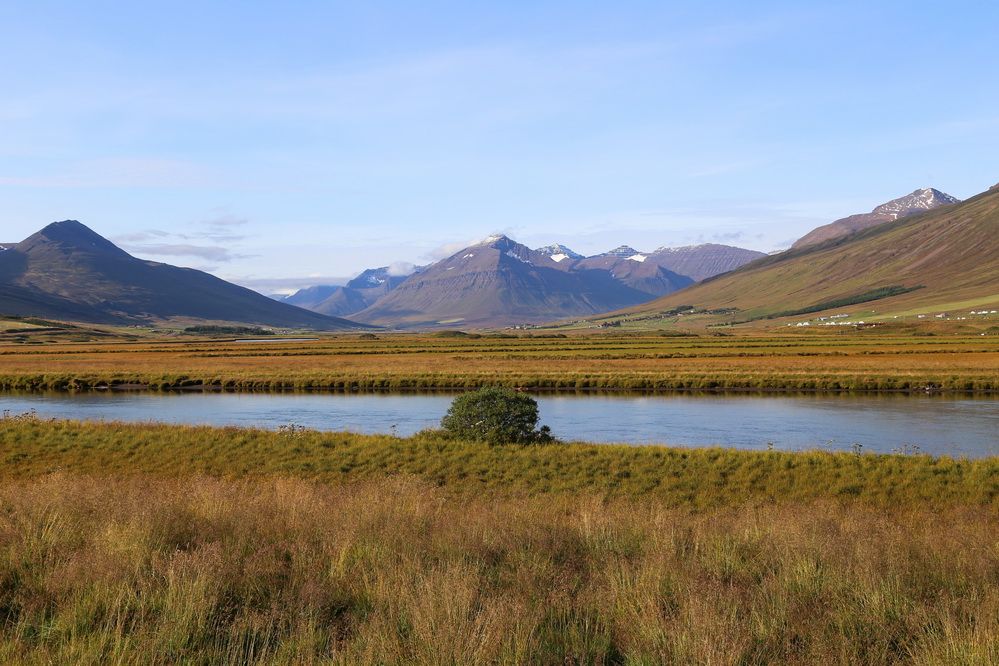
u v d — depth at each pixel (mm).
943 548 13141
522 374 84688
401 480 24156
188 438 35719
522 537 13500
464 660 8234
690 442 43500
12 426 38750
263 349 152750
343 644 8820
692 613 9117
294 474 29109
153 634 8789
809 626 9531
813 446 41750
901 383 74812
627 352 125312
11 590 10484
